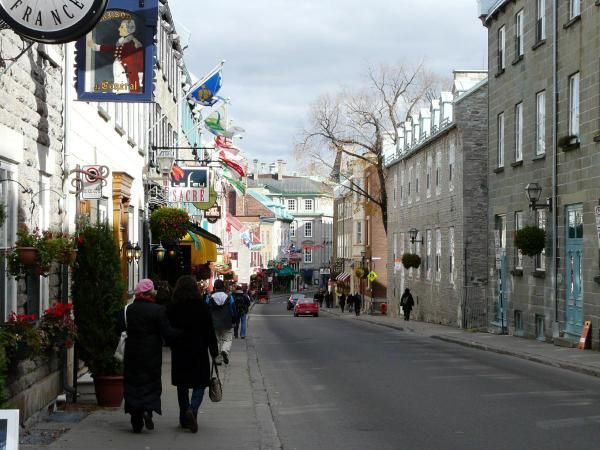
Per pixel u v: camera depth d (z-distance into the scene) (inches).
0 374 332.5
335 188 4165.8
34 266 422.9
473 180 1569.9
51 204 528.1
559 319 1064.2
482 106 1574.8
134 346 437.1
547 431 455.2
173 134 1472.7
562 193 1051.3
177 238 1089.4
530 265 1182.3
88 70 540.7
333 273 3969.0
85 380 596.1
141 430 441.1
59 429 445.4
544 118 1130.7
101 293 510.9
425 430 462.9
